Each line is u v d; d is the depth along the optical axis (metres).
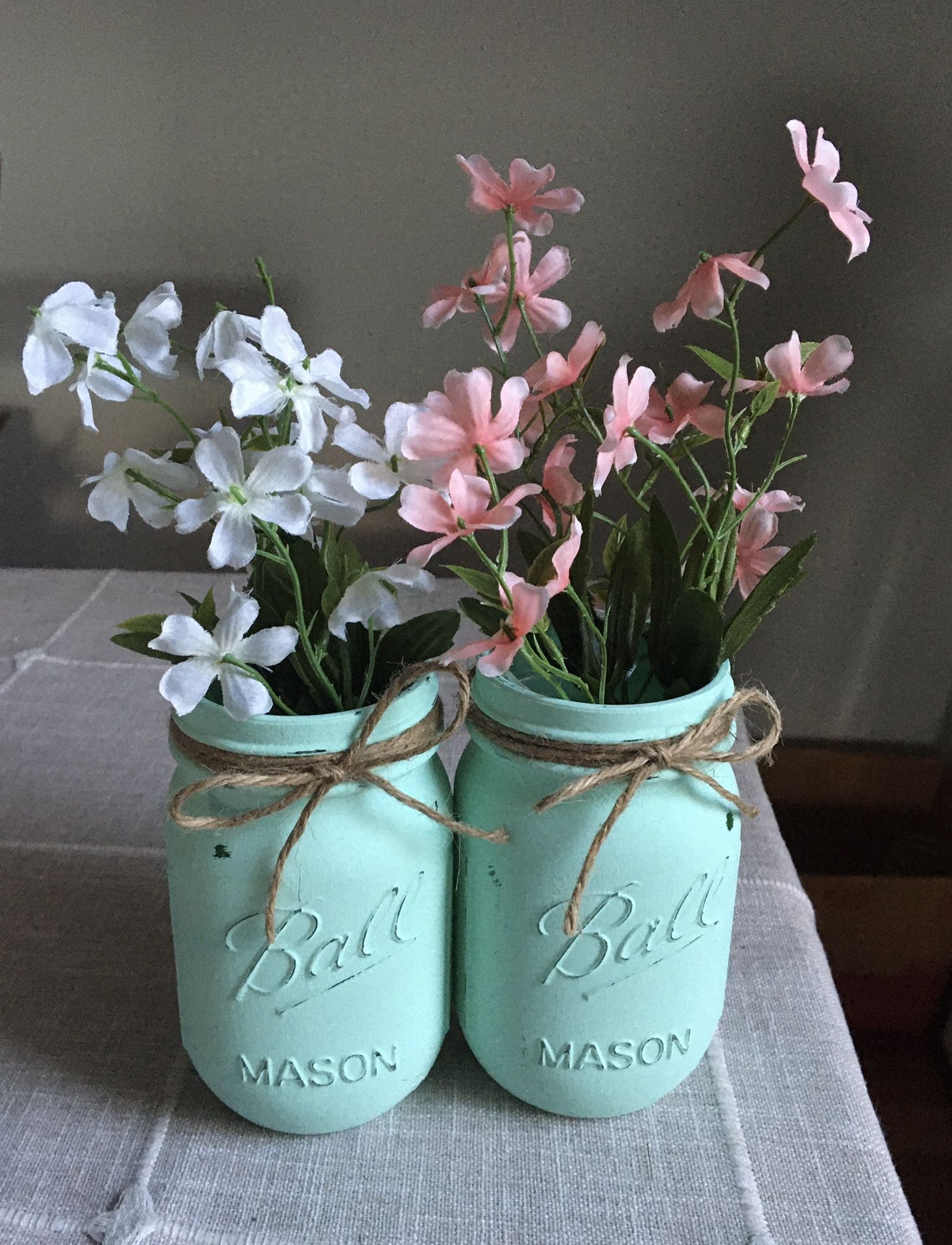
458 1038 0.58
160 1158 0.50
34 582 1.17
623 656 0.50
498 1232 0.46
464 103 1.09
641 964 0.47
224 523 0.39
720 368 0.46
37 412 1.23
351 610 0.42
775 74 1.06
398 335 1.19
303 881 0.44
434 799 0.48
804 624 1.30
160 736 0.87
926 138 1.08
